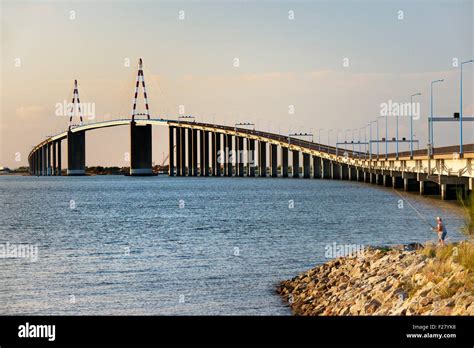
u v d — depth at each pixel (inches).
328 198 6358.3
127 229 3585.1
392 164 7234.3
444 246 1593.3
